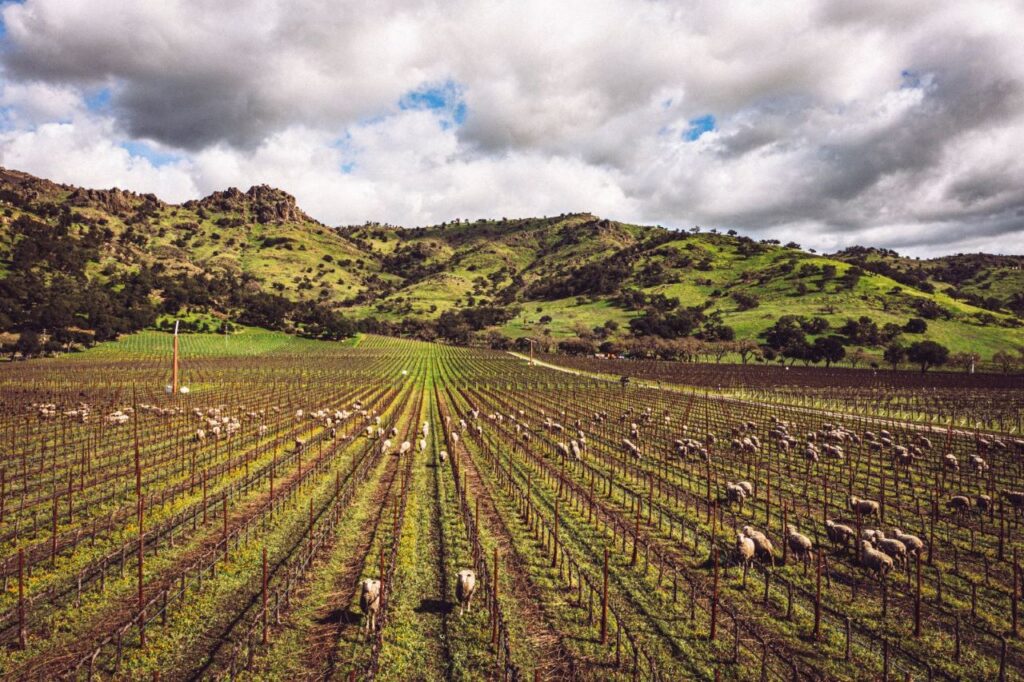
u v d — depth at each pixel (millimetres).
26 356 132500
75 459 36906
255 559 20719
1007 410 71562
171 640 15367
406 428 53469
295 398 75625
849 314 195500
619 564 21047
